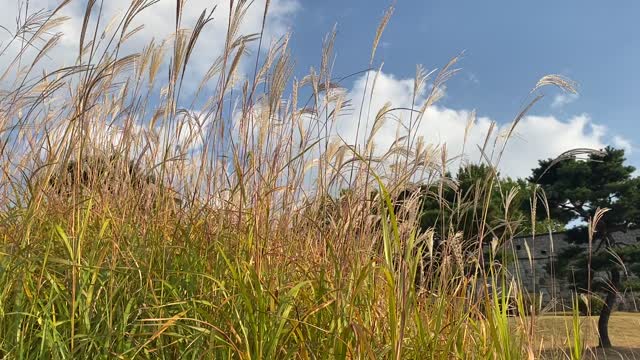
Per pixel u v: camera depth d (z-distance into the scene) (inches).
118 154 160.2
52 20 151.5
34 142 162.7
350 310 117.1
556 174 878.4
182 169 164.6
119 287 119.5
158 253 133.8
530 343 137.1
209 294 125.7
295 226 156.6
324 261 139.1
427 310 147.9
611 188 829.8
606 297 743.1
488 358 134.0
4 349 107.8
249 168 140.9
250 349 112.3
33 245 122.2
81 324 115.6
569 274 771.4
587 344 157.0
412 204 160.4
